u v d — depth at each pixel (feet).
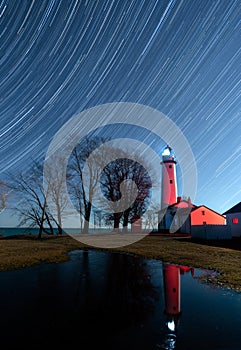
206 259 41.73
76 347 12.85
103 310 18.13
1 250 52.44
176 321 16.16
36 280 27.22
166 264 38.81
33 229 110.73
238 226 104.22
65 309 18.33
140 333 14.48
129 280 27.78
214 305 19.25
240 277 27.84
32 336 14.03
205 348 12.80
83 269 33.99
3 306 18.92
